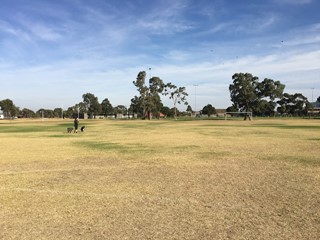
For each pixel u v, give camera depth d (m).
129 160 16.44
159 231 6.65
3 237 6.37
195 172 13.03
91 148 22.11
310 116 137.00
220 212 7.87
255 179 11.61
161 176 12.27
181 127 53.22
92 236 6.41
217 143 25.00
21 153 19.58
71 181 11.55
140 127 54.19
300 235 6.37
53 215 7.73
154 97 123.81
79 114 168.88
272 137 30.61
